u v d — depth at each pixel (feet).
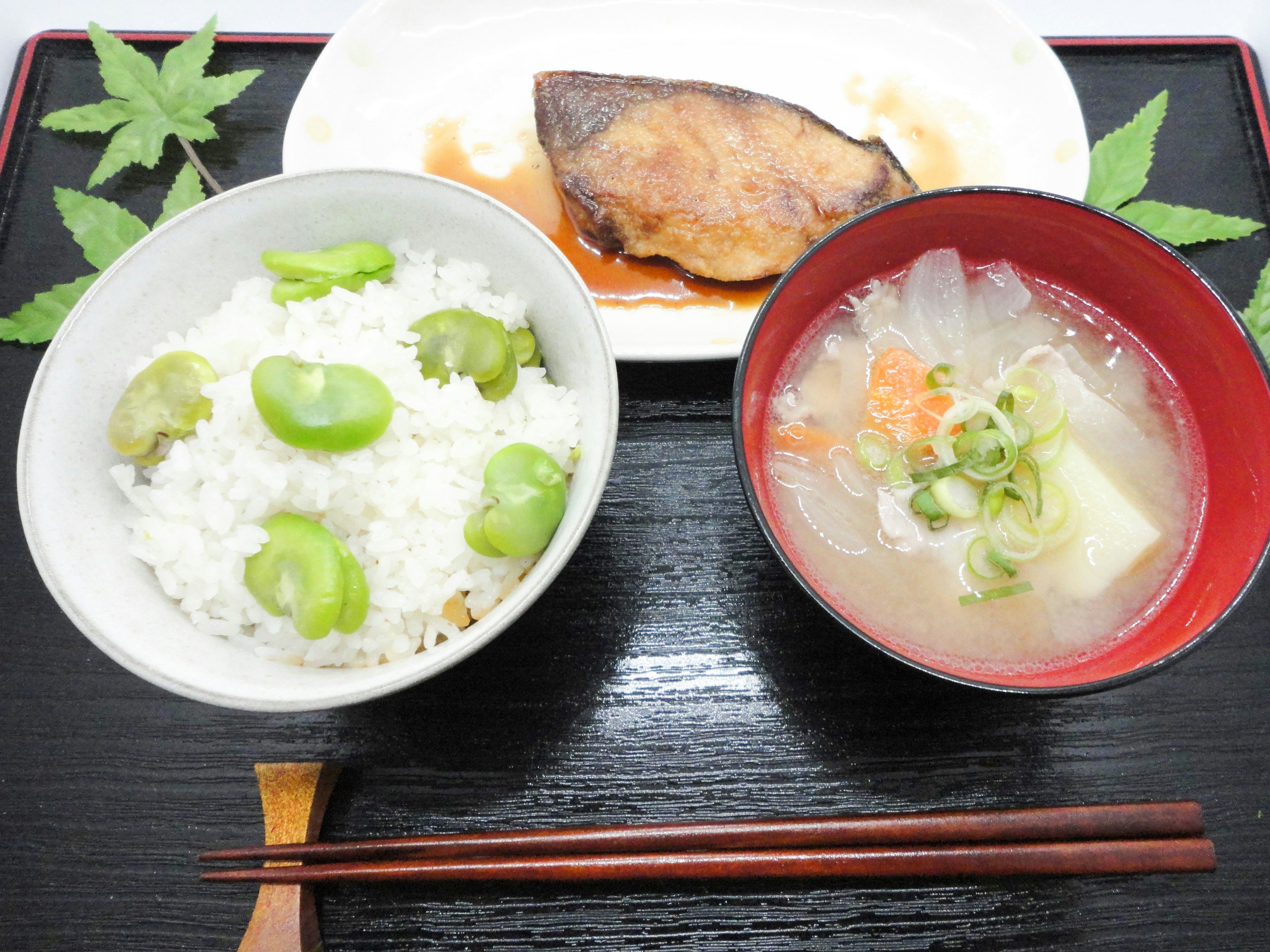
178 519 0.72
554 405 0.76
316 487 0.72
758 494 0.69
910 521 0.73
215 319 0.76
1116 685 0.63
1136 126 0.95
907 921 0.75
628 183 0.93
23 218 0.94
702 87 0.96
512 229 0.74
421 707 0.79
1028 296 0.79
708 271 0.95
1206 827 0.77
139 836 0.78
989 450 0.72
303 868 0.74
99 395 0.72
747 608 0.82
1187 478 0.75
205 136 0.95
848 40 1.02
